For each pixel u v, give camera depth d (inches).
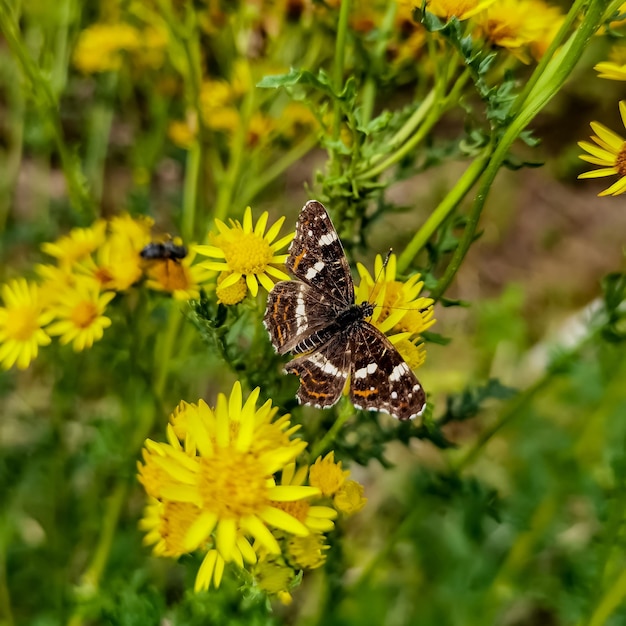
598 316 7.4
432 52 6.6
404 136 7.0
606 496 7.5
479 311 11.7
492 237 13.9
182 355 8.0
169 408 8.2
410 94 9.3
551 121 13.8
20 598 8.8
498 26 6.7
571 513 9.7
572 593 7.8
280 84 6.4
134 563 8.5
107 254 7.1
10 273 9.7
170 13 7.8
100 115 9.9
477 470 10.4
